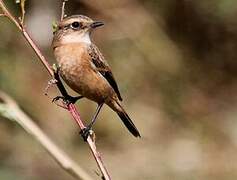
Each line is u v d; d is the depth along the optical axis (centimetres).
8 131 1566
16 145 1548
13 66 1672
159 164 1603
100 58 860
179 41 1864
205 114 1748
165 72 1795
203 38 1888
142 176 1569
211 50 1883
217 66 1869
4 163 1501
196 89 1803
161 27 1852
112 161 1612
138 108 1736
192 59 1850
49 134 1627
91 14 1850
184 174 1576
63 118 1655
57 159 845
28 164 1515
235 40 1898
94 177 1514
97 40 1822
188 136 1694
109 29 1833
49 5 1842
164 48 1819
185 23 1878
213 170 1590
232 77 1859
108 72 869
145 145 1662
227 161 1609
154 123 1719
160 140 1680
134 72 1784
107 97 876
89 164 1559
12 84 1638
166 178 1569
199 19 1894
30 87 1672
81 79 851
